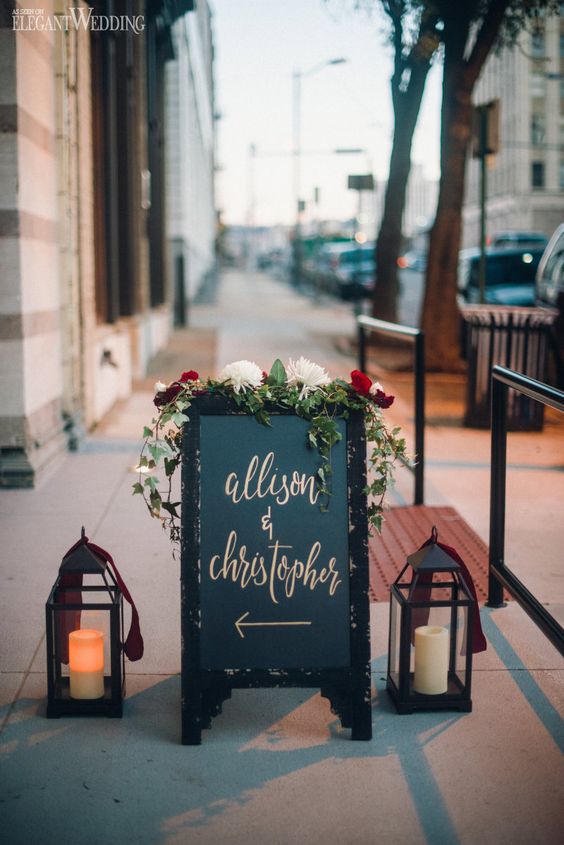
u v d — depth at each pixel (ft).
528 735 12.16
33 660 14.15
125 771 11.22
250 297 111.65
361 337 31.86
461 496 24.35
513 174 251.19
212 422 12.10
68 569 12.41
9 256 22.82
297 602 11.97
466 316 33.27
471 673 12.95
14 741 11.86
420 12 44.68
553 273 38.52
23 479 23.79
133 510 22.07
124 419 33.83
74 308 29.17
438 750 11.78
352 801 10.68
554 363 37.29
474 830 10.16
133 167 44.57
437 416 35.65
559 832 10.14
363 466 12.15
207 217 165.99
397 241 57.47
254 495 12.05
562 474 16.11
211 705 11.98
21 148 22.68
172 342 58.18
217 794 10.78
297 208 136.26
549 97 245.65
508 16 45.68
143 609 16.17
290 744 11.91
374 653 14.67
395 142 56.44
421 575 13.24
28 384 23.77
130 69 41.81
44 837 9.94
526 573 16.40
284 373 12.35
